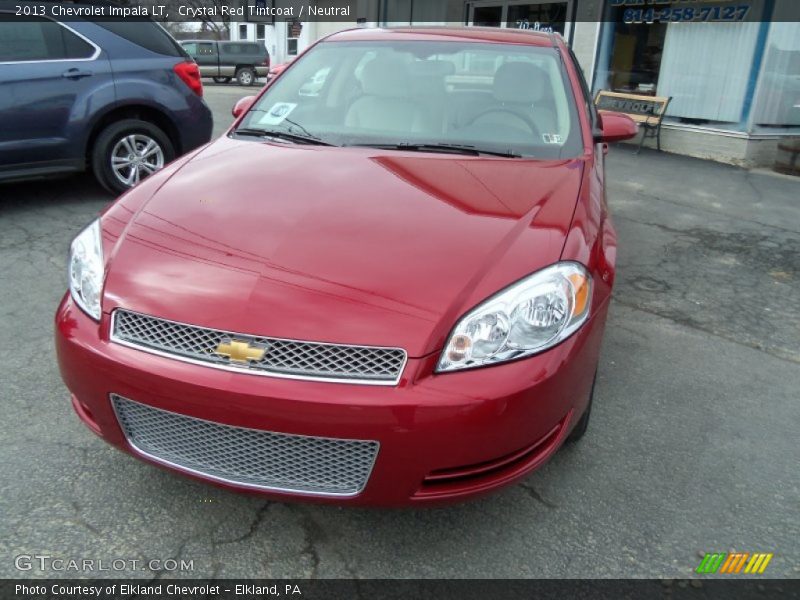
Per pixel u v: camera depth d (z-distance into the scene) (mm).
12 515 2289
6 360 3275
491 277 2037
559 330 2043
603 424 2971
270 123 3309
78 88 5562
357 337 1899
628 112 10797
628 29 10891
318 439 1917
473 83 3422
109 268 2186
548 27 12328
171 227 2299
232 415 1918
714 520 2400
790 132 9578
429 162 2820
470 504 2434
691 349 3766
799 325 4152
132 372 1997
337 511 2391
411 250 2127
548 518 2383
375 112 3291
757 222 6418
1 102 5188
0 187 6484
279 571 2125
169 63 6090
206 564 2139
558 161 2934
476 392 1896
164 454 2117
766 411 3150
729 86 9516
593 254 2311
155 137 6098
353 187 2521
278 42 26406
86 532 2238
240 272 2072
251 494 2059
